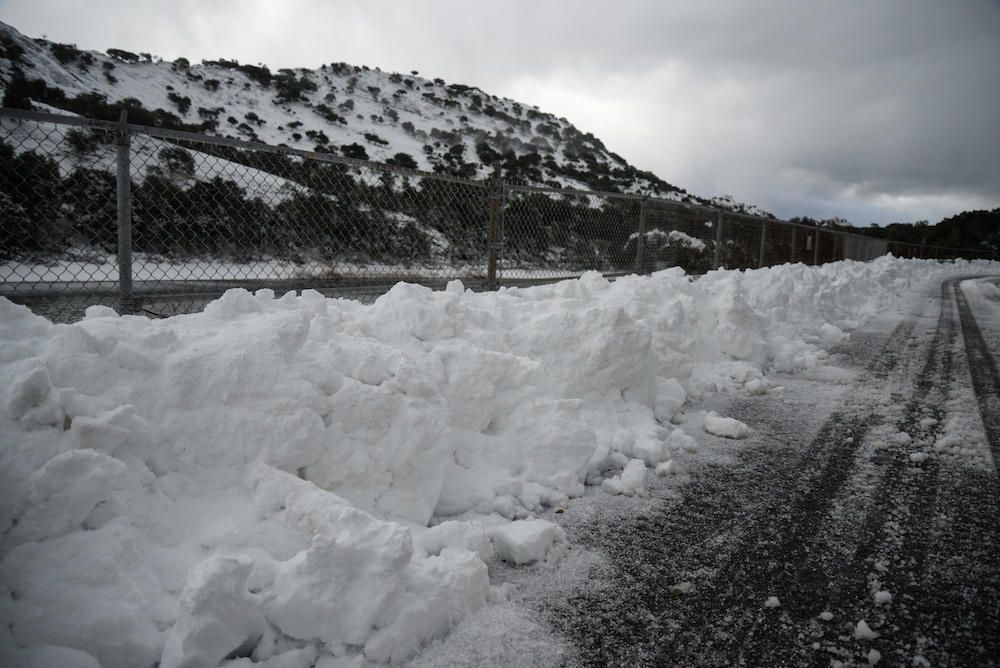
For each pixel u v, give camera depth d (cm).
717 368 497
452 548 191
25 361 181
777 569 205
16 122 279
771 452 323
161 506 173
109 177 307
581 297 435
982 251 5141
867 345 672
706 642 165
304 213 381
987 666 159
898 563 211
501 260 509
